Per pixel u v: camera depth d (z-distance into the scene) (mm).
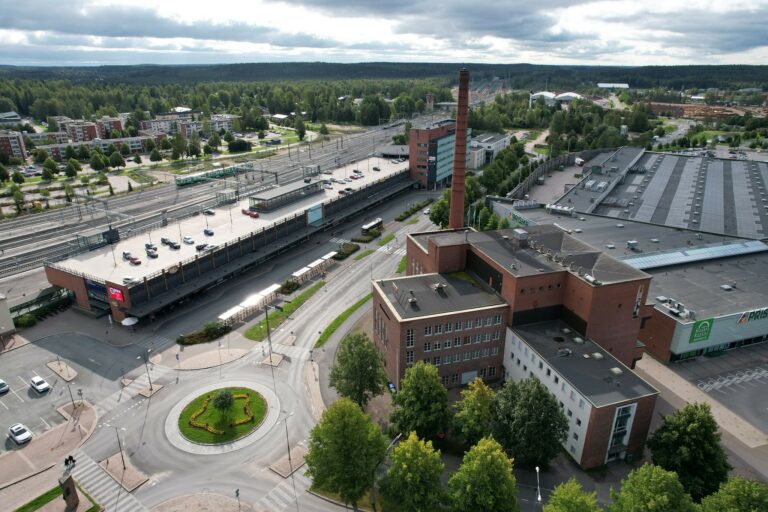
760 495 53219
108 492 68625
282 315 114188
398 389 88938
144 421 81625
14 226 175625
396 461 62000
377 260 145375
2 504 66250
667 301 101000
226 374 93438
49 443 76875
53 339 104250
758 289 107812
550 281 88875
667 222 152125
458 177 124750
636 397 70625
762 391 89438
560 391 76125
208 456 75125
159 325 109562
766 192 179875
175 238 134875
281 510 66875
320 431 64688
